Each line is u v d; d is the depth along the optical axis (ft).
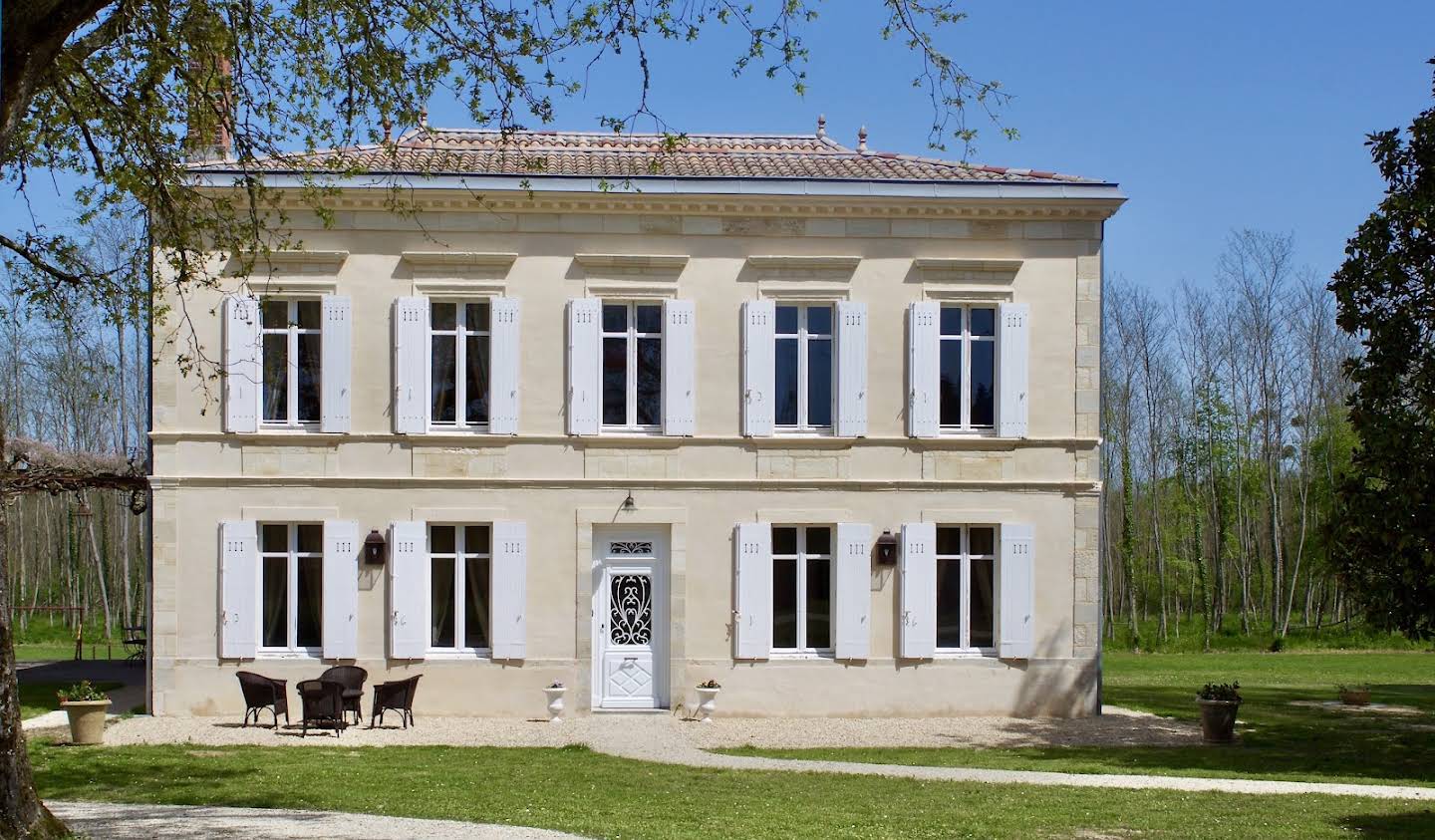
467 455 64.59
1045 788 44.91
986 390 67.10
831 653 65.46
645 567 65.72
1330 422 151.84
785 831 35.78
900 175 68.13
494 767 48.39
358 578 63.82
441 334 65.31
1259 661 121.29
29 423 150.92
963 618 66.18
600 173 65.67
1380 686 90.43
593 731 59.47
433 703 63.77
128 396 147.64
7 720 30.63
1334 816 39.83
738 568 64.85
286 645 64.18
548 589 64.54
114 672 87.66
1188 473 164.35
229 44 42.11
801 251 66.08
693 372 65.36
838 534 65.36
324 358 64.13
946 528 66.64
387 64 40.83
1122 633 157.89
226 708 63.05
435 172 63.67
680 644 64.75
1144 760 53.06
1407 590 57.47
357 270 64.59
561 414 65.10
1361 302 59.16
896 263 66.39
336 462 64.13
